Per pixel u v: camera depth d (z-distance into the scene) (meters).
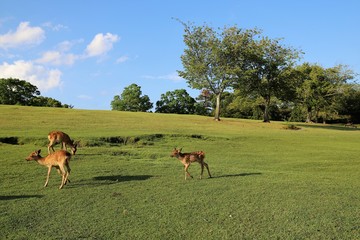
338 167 17.12
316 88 64.12
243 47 44.88
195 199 10.16
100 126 30.03
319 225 8.30
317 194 10.98
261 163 17.94
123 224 8.16
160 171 14.23
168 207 9.40
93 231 7.76
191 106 84.50
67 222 8.25
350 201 10.28
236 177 13.34
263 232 7.85
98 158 16.61
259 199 10.26
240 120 51.16
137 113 48.38
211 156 19.80
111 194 10.56
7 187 11.16
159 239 7.41
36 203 9.55
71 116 36.62
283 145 26.16
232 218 8.65
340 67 65.38
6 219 8.32
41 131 24.09
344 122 77.62
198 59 44.75
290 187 11.84
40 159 11.45
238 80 45.16
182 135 26.30
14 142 20.50
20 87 72.75
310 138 32.12
